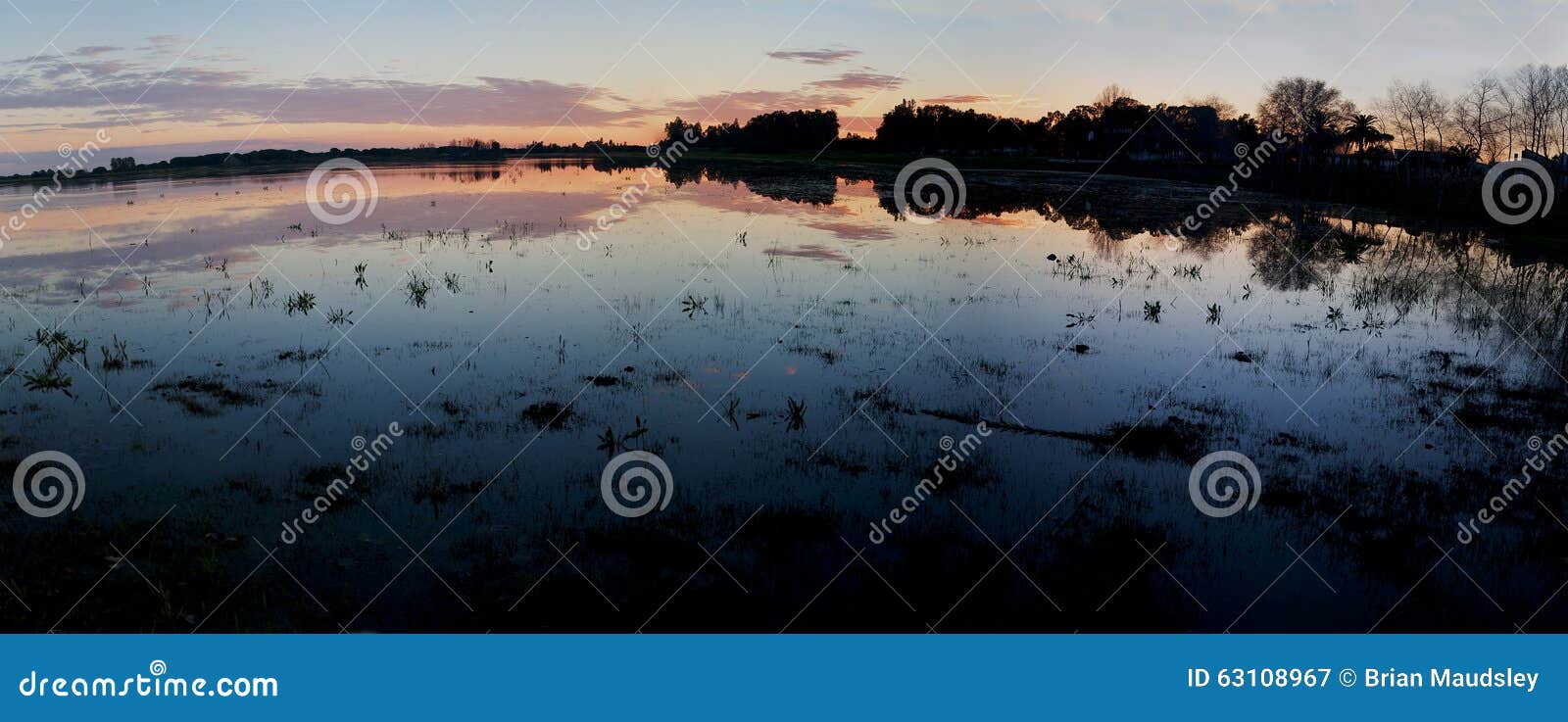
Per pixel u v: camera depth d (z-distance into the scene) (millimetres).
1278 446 10195
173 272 19828
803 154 85688
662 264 21469
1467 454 9969
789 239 26109
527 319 15711
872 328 15273
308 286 18406
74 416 10758
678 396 11711
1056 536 8055
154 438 10094
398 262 21438
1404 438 10445
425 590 7074
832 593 7121
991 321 15898
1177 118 73250
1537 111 39656
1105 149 76000
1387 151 52312
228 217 31062
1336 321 16312
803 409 11156
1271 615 6879
